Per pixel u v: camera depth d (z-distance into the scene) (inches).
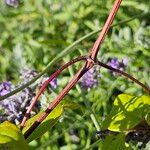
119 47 41.3
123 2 44.6
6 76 43.5
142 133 16.2
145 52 39.9
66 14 48.3
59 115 16.1
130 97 16.7
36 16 49.5
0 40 47.7
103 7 47.9
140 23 45.1
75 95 37.8
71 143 37.3
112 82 37.7
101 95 36.8
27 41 45.9
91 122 34.2
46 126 15.8
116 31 46.6
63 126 35.8
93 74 33.0
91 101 37.2
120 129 15.9
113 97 38.3
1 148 13.6
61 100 16.2
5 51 46.3
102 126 16.3
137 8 45.6
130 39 42.2
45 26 48.7
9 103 22.3
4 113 22.5
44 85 16.2
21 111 22.2
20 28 48.8
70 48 24.2
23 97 22.2
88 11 47.8
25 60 43.1
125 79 38.0
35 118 16.5
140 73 38.9
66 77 37.9
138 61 39.6
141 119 16.1
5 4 49.7
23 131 16.1
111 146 16.2
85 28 47.3
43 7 49.6
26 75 25.1
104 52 40.4
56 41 36.0
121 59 36.9
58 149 36.9
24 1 49.9
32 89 22.2
